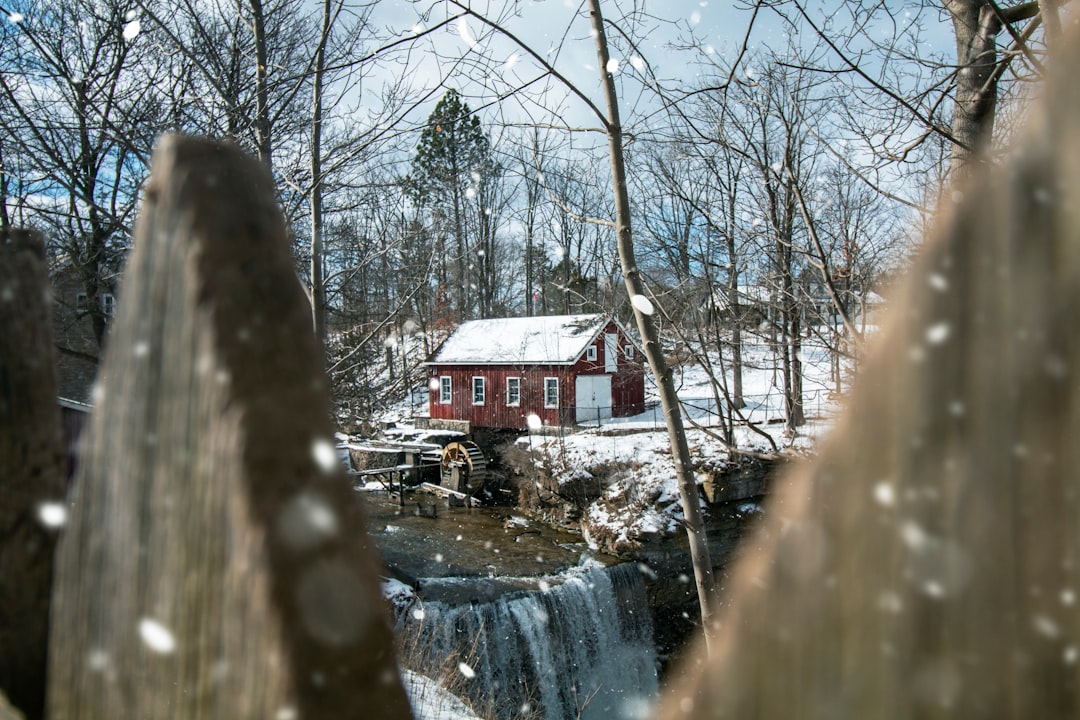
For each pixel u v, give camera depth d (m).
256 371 0.56
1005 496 0.30
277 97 6.53
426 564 17.78
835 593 0.35
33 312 0.94
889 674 0.33
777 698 0.37
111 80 8.75
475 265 40.44
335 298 8.60
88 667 0.72
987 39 4.64
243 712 0.52
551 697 14.64
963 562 0.31
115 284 10.44
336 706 0.49
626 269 4.16
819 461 0.38
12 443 0.91
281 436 0.54
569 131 4.51
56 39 8.90
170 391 0.62
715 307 7.04
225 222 0.60
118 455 0.69
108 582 0.70
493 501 25.34
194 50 6.82
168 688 0.60
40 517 0.92
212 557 0.56
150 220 0.65
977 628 0.31
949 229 0.33
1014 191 0.31
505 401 30.58
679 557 17.77
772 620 0.38
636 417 29.09
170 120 6.97
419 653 6.71
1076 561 0.29
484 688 13.09
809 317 6.73
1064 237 0.29
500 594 15.45
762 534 0.41
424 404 35.50
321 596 0.50
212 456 0.56
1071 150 0.29
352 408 9.15
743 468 16.56
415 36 4.38
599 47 4.20
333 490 0.54
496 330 32.81
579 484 21.25
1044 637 0.30
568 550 19.12
